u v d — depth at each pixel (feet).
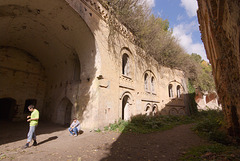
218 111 66.49
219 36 17.62
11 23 30.81
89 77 32.58
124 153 16.63
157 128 33.96
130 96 41.45
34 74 49.01
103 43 33.14
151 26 52.39
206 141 21.31
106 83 31.99
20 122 41.11
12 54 44.01
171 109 63.10
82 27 30.19
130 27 45.96
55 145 19.44
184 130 32.96
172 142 22.04
